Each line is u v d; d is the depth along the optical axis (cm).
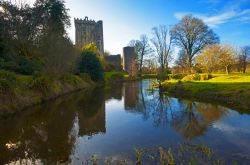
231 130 1555
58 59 4012
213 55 6075
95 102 3209
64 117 2188
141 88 5478
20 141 1470
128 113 2366
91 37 16238
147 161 1072
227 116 1948
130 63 10944
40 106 2728
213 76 4903
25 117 2147
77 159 1145
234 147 1230
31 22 5441
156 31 6994
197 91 3294
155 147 1275
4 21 4738
